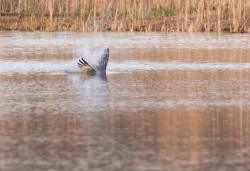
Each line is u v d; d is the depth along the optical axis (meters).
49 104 81.75
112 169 56.97
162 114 76.12
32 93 89.12
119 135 67.00
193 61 119.69
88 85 95.38
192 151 61.75
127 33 167.12
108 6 174.00
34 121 72.88
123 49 137.00
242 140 65.19
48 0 188.00
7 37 157.38
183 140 65.25
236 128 69.62
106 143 64.31
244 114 76.12
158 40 152.00
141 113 76.62
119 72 108.06
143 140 65.25
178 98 85.69
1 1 193.38
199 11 169.50
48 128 69.88
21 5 189.88
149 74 105.56
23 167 57.59
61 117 74.62
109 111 77.69
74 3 184.62
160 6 180.50
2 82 97.69
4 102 83.12
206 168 57.12
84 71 106.00
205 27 168.62
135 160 59.28
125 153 61.25
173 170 56.66
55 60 119.62
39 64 115.00
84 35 162.12
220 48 138.12
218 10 166.00
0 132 68.38
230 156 60.28
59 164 58.31
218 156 60.28
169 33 166.50
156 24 174.12
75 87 93.81
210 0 176.25
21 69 109.94
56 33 166.75
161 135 67.06
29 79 100.38
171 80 99.88
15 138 66.12
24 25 176.00
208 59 122.19
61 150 62.19
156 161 59.03
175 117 74.69
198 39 153.50
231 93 89.31
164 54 129.25
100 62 106.50
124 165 58.00
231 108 79.50
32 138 66.06
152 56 126.31
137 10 178.62
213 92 89.94
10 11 191.75
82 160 59.34
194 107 80.00
